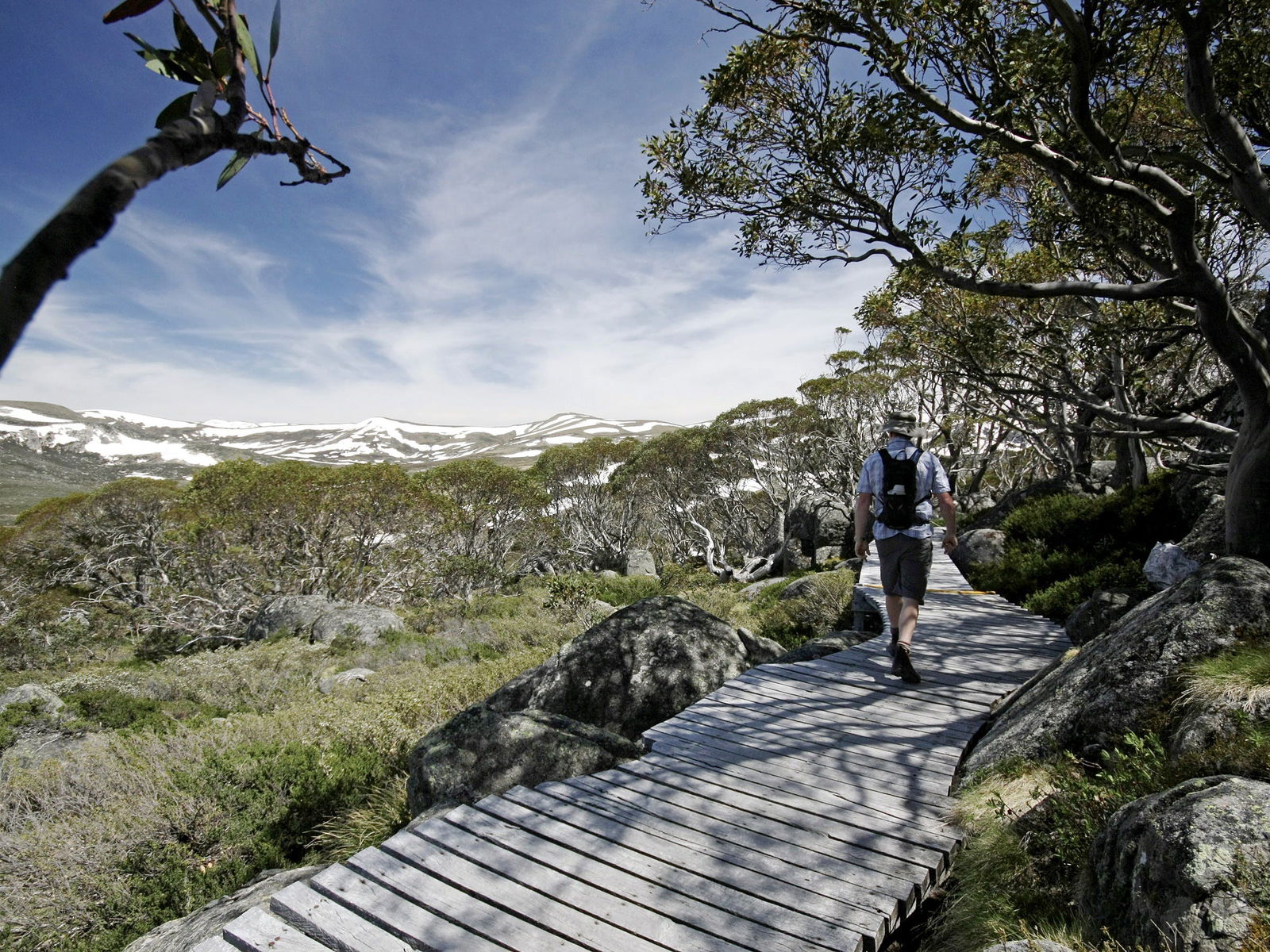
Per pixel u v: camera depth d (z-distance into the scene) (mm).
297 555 29672
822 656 7832
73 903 5848
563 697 7266
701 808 4375
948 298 11836
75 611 27141
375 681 15047
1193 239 4988
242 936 3137
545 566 44719
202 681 15641
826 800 4465
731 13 5691
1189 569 7566
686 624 7750
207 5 770
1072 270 8711
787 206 6855
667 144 6984
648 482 43469
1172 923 2455
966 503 25953
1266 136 6336
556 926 3223
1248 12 5094
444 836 3986
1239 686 3580
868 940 3215
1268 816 2584
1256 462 5188
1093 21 4734
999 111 4977
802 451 35438
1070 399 8211
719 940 3156
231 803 6973
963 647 7816
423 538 33094
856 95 6031
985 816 4012
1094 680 4402
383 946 3082
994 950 2717
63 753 10516
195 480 29484
